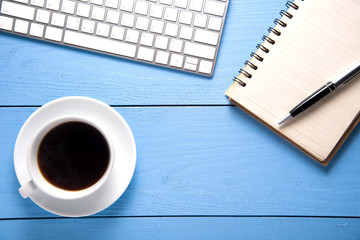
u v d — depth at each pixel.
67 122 0.62
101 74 0.70
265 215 0.72
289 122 0.66
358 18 0.64
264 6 0.70
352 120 0.65
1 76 0.69
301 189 0.72
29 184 0.61
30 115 0.69
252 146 0.71
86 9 0.66
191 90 0.70
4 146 0.70
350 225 0.72
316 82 0.65
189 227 0.72
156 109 0.71
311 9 0.65
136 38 0.66
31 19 0.66
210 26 0.67
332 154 0.68
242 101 0.66
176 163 0.71
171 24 0.66
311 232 0.72
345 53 0.65
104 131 0.61
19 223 0.71
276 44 0.66
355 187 0.71
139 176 0.71
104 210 0.71
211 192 0.72
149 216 0.72
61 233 0.71
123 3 0.66
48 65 0.70
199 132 0.71
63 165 0.63
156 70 0.70
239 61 0.70
